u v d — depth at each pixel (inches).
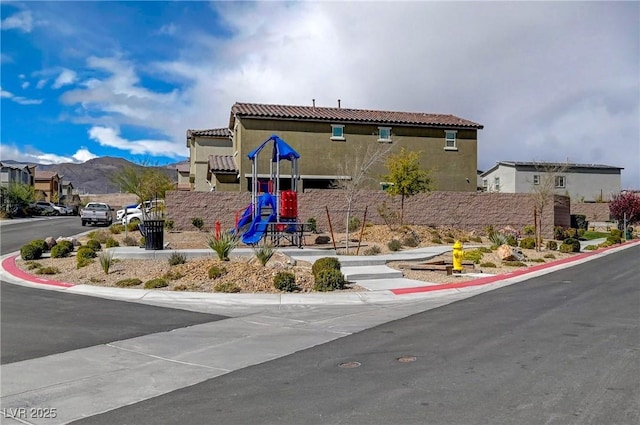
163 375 290.2
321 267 620.1
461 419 217.6
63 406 244.5
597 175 2495.1
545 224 1285.7
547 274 740.0
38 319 438.3
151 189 1441.9
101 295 555.5
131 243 936.3
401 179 1154.0
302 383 270.8
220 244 670.5
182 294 548.7
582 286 617.6
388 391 254.7
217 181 1368.1
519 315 443.5
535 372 279.4
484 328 393.7
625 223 1561.3
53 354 333.4
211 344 358.3
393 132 1418.6
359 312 474.0
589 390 249.4
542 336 363.6
